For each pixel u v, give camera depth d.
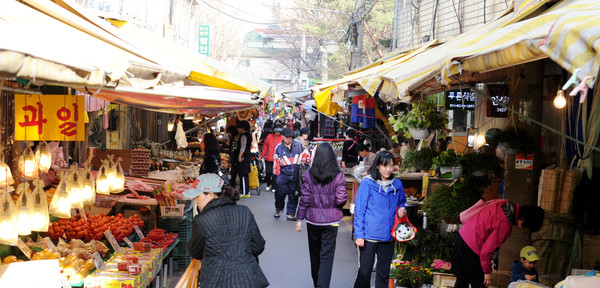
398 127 8.77
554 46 2.81
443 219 7.23
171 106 8.55
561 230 6.39
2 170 5.51
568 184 6.34
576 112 6.59
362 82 6.82
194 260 6.47
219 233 5.02
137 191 8.76
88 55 3.48
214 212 5.08
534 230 5.90
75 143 9.47
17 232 4.95
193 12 24.52
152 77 4.86
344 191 7.26
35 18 4.16
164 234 7.65
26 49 2.57
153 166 12.91
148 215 8.33
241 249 5.06
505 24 5.69
